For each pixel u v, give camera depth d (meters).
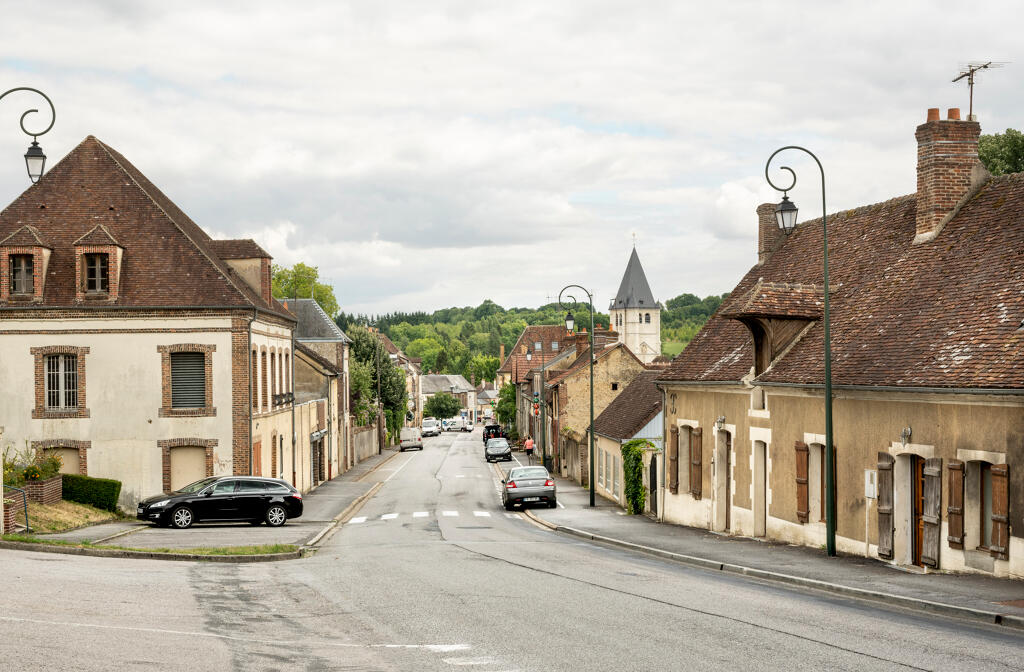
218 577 16.58
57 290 32.22
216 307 32.34
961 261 19.66
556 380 60.28
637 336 153.75
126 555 20.08
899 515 17.86
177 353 32.69
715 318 30.33
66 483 30.53
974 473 15.93
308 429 47.00
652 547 22.03
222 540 24.31
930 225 21.50
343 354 62.62
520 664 9.60
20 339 32.06
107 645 9.95
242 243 37.81
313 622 12.02
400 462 70.25
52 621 11.12
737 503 25.33
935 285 19.78
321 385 53.38
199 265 33.06
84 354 32.28
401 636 11.10
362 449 72.56
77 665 8.98
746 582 16.30
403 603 13.66
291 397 41.72
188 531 27.02
